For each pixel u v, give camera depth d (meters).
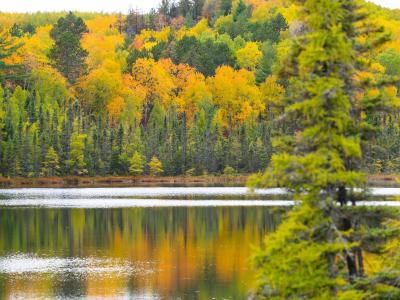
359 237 32.62
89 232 111.75
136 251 92.81
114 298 65.50
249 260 33.53
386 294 32.28
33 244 99.44
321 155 31.41
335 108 31.80
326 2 31.69
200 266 81.00
